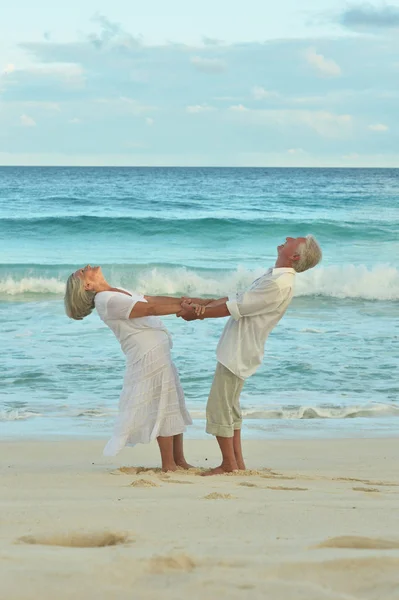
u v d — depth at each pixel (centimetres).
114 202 4194
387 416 773
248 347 494
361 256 2305
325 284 1720
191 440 659
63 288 1745
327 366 1000
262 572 237
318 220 2969
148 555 252
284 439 668
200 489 415
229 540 280
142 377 495
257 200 4397
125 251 2403
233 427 508
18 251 2375
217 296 1894
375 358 1051
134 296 507
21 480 445
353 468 552
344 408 788
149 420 496
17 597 215
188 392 849
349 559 246
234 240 2656
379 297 1677
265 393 860
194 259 2231
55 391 863
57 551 262
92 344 1134
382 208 3803
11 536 289
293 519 323
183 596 218
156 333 501
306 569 240
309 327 1295
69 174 8975
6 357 1040
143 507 346
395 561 246
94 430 694
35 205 3972
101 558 251
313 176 8269
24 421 729
